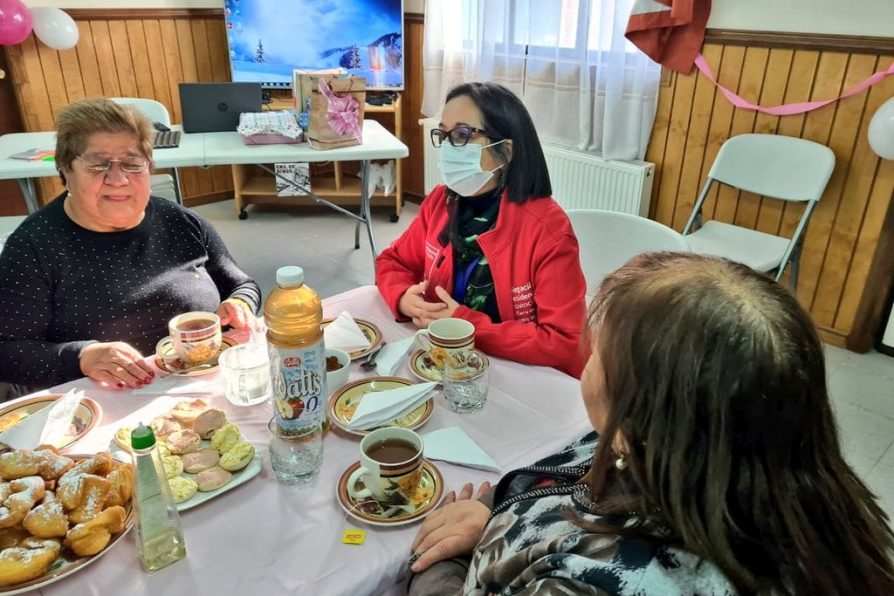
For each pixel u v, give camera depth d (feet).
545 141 12.10
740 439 1.78
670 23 9.56
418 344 4.54
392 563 2.81
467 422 3.76
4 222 8.67
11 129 12.80
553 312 4.69
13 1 11.12
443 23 13.16
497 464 3.40
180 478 3.09
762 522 1.81
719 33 9.51
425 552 2.84
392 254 5.75
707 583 1.81
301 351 3.17
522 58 11.89
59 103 12.82
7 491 2.81
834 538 1.86
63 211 4.91
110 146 4.67
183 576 2.67
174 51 13.73
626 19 10.09
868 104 8.46
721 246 9.10
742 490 1.79
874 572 1.91
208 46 14.10
